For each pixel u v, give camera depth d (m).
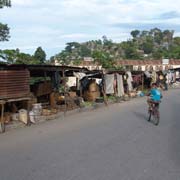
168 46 173.12
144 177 7.41
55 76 23.86
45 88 22.59
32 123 17.17
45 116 18.92
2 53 34.66
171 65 92.31
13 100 16.44
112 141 11.64
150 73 45.50
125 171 7.89
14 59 35.84
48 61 62.38
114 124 16.02
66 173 7.86
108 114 20.62
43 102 22.73
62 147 10.84
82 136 12.82
